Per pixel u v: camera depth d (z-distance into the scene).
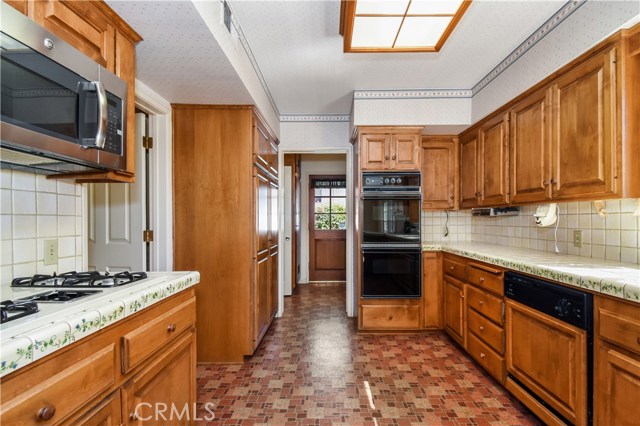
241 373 2.31
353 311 3.60
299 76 2.67
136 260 2.26
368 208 3.04
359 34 1.87
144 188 2.30
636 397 1.16
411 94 2.97
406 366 2.42
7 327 0.74
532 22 1.94
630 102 1.47
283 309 3.90
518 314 1.87
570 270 1.53
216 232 2.48
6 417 0.66
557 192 1.87
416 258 3.04
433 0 1.56
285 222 4.55
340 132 3.68
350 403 1.94
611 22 1.49
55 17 1.05
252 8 1.77
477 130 2.89
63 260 1.44
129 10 1.31
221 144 2.47
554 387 1.57
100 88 1.09
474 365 2.44
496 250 2.52
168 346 1.31
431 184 3.33
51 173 1.35
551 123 1.91
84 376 0.86
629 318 1.20
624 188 1.47
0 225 1.17
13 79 0.85
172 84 2.07
